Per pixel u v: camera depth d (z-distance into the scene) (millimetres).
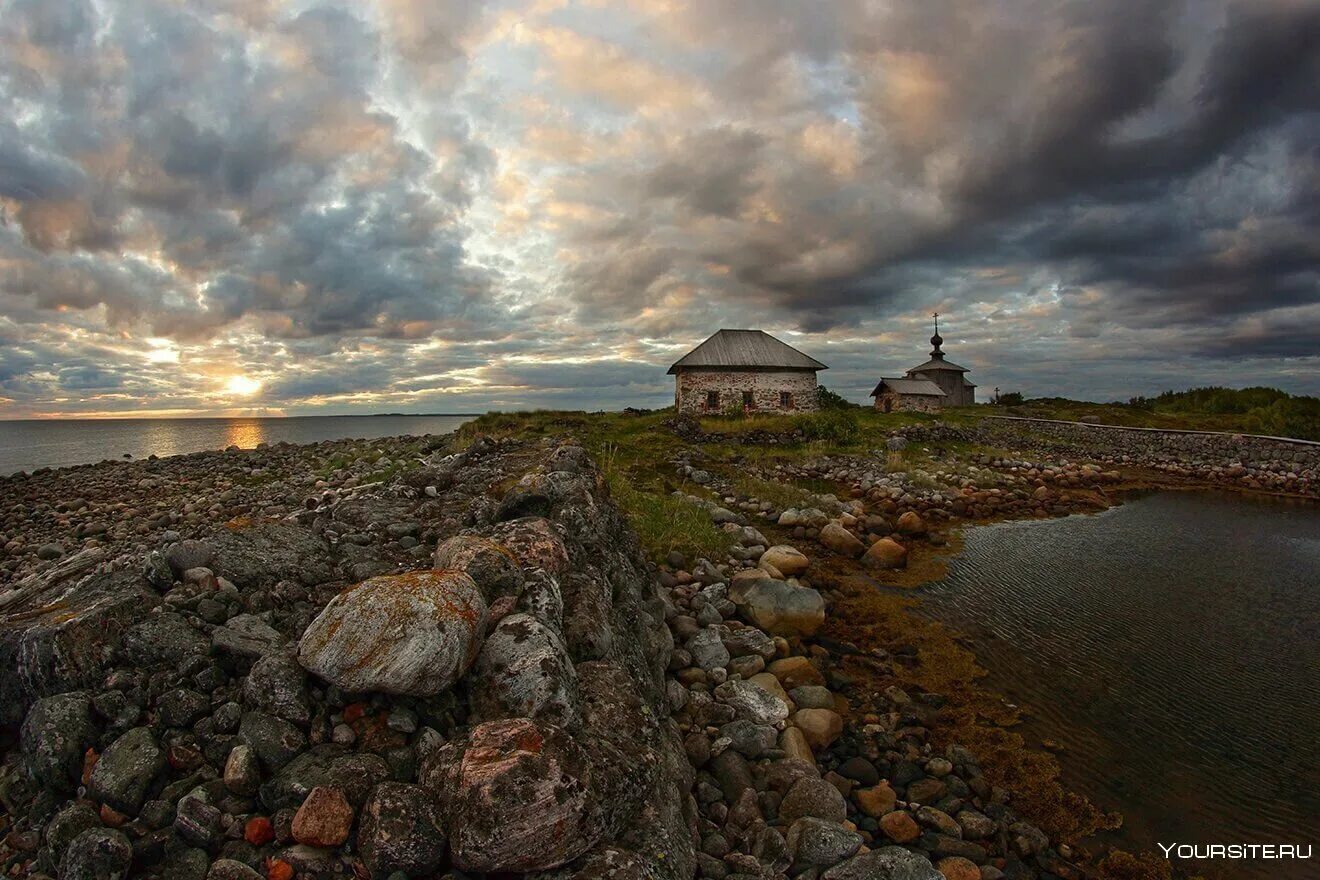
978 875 5387
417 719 3725
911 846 5750
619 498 14961
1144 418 48719
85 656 3928
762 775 6098
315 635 3779
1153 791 6789
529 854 2936
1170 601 12391
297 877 2990
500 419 31781
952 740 7594
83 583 5062
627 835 3459
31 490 22312
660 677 6676
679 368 40656
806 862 4855
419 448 25781
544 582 4773
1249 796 6762
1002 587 13047
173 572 5031
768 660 8914
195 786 3354
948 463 28547
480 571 4629
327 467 23328
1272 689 8938
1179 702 8578
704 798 5598
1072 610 11844
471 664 3955
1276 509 22328
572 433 27297
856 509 19000
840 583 12961
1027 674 9289
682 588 10672
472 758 3158
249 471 25281
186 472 25922
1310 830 6285
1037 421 43500
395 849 2959
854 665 9445
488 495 9531
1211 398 53719
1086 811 6441
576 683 4160
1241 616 11625
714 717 6875
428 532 7184
